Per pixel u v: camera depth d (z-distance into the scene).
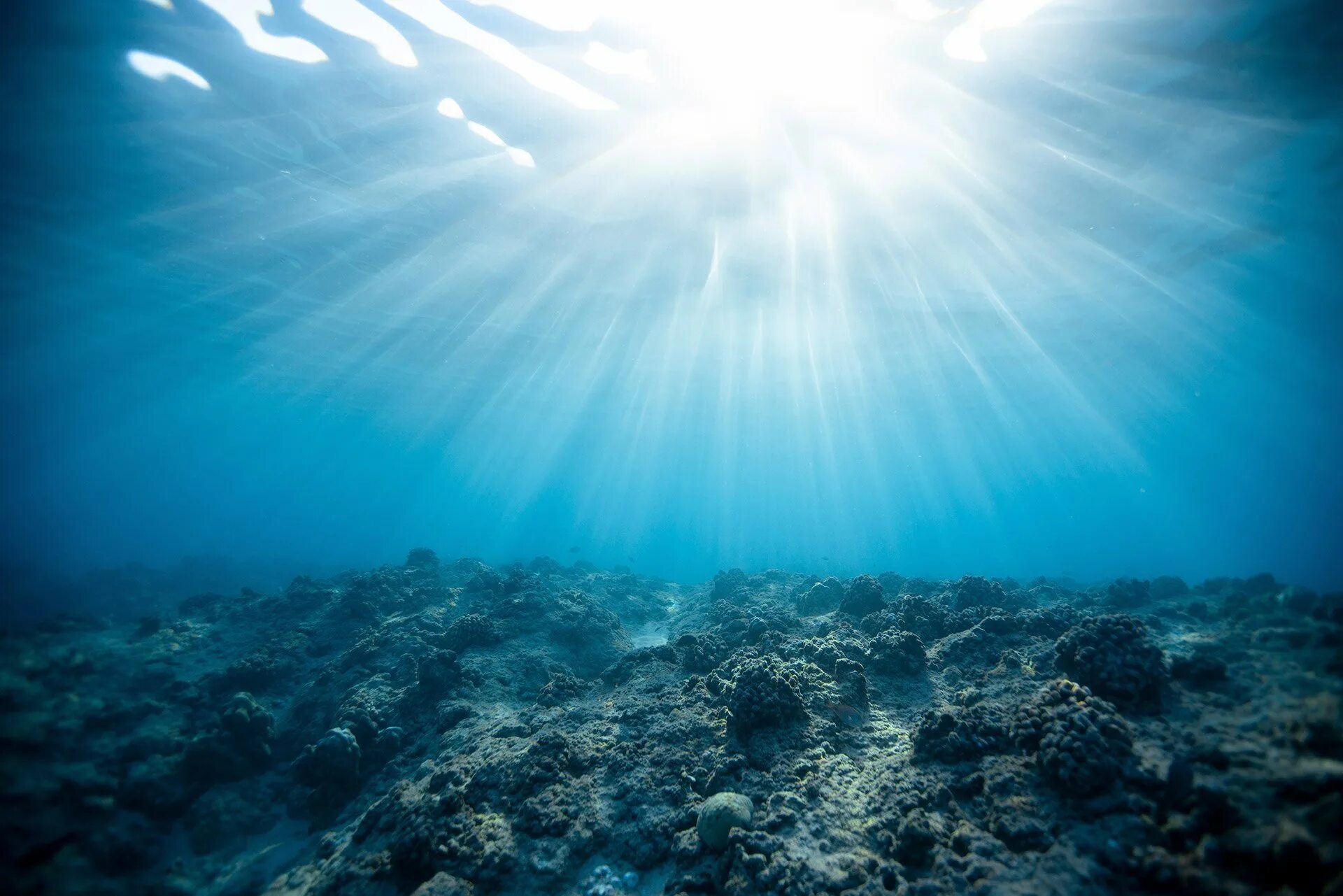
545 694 9.48
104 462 101.62
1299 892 3.31
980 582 11.27
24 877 6.01
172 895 6.39
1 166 14.55
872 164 14.05
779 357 33.22
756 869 4.77
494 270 21.50
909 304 23.38
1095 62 10.55
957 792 5.25
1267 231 17.81
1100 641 6.27
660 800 6.11
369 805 7.16
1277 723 4.69
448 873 5.19
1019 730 5.47
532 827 5.81
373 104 12.52
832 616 11.98
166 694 9.66
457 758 7.23
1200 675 5.72
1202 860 3.67
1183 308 26.27
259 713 8.85
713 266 20.34
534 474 147.38
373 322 28.38
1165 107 11.73
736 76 11.66
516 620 12.45
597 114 12.87
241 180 15.53
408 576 15.66
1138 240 18.11
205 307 26.61
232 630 12.53
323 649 11.87
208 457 110.38
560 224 17.89
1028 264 19.61
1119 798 4.39
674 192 15.76
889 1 9.66
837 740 6.62
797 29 10.43
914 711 7.23
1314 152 13.38
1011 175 14.24
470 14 10.15
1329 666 5.31
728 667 8.98
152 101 12.44
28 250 19.53
